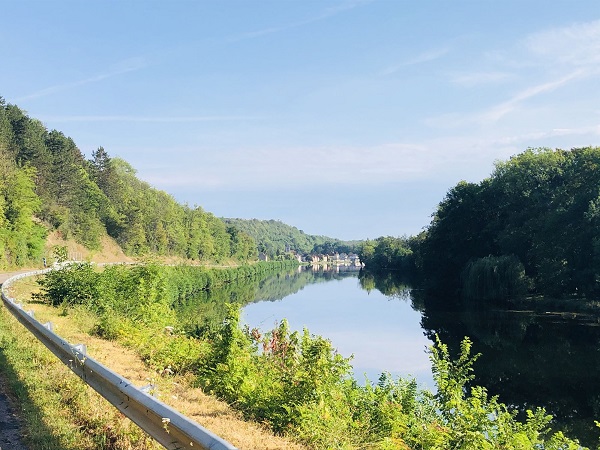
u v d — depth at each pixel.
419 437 7.73
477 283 52.75
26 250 62.16
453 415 8.36
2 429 5.63
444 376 9.66
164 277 20.28
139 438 5.41
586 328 36.09
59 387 7.28
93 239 89.12
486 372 24.06
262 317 39.50
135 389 5.19
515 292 51.38
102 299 19.14
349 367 8.71
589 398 19.88
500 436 7.73
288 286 93.31
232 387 8.61
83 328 14.50
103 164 115.19
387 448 6.91
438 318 41.84
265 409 7.90
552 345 30.53
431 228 77.25
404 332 34.28
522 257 55.94
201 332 17.44
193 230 139.88
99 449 5.15
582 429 16.44
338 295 68.69
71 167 90.00
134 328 13.91
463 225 64.81
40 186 79.62
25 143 78.62
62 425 5.67
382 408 8.86
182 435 4.25
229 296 67.25
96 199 101.31
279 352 11.41
